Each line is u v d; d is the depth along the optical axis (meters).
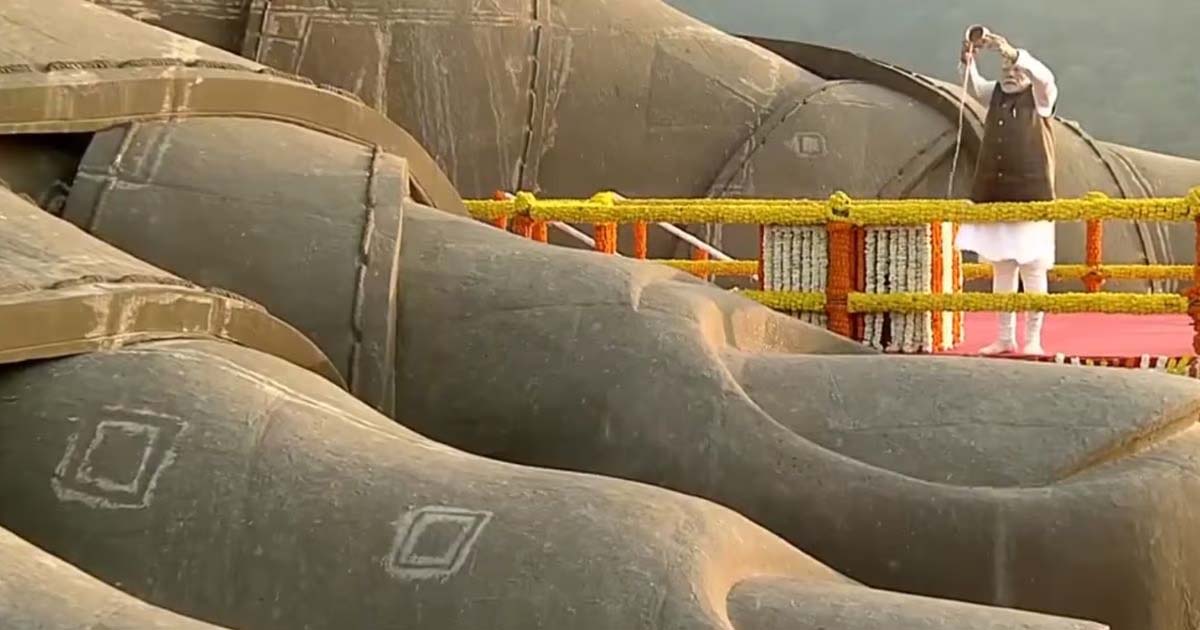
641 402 8.82
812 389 8.88
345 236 9.73
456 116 19.38
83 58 9.95
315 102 10.99
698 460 8.58
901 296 14.12
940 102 23.06
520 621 6.30
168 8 17.27
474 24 19.59
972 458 8.34
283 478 7.00
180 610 6.80
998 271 15.44
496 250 9.91
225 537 6.87
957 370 8.86
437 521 6.71
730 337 9.58
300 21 18.12
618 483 6.88
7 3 10.34
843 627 6.30
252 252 9.66
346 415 7.52
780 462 8.43
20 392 7.36
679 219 15.30
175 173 9.95
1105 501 8.02
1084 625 6.31
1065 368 8.84
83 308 7.39
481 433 9.19
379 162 10.44
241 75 10.64
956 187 22.70
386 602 6.54
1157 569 8.02
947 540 8.11
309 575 6.71
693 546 6.43
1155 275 19.33
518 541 6.52
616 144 21.00
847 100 22.77
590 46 21.02
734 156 21.73
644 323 9.16
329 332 9.45
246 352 7.95
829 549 8.26
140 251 9.67
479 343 9.38
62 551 6.97
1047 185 15.20
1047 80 15.08
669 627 6.10
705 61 22.16
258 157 10.22
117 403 7.27
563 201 17.97
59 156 10.05
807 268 14.50
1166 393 8.53
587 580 6.32
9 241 7.82
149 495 6.99
